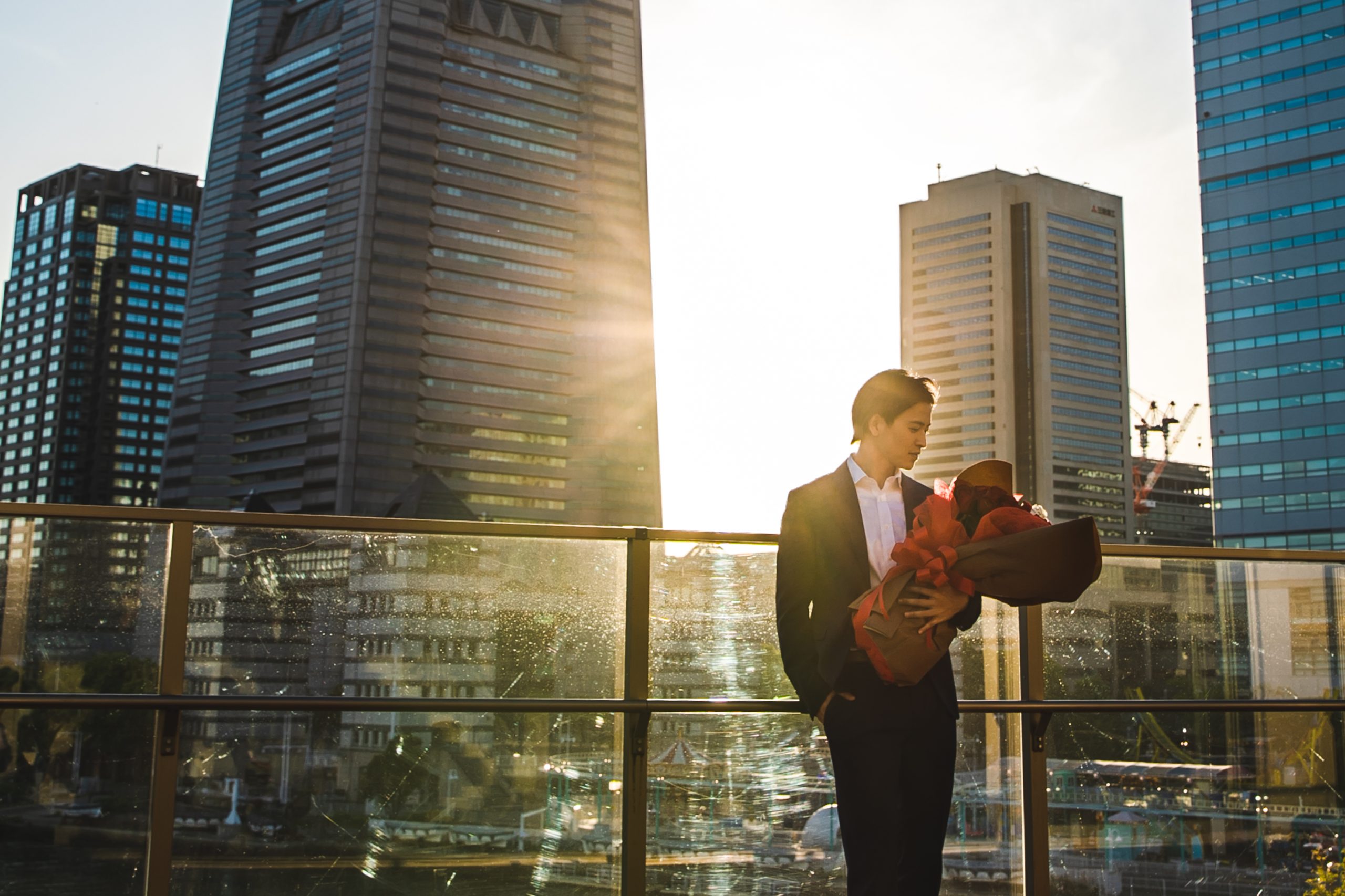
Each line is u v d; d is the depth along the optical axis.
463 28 166.25
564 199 168.75
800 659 2.81
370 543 2.97
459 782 2.95
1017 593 2.60
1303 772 3.70
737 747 3.15
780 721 3.20
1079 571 2.56
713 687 3.18
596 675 3.09
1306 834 3.65
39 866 2.67
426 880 2.91
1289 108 167.00
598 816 3.04
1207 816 3.59
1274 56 169.00
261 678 2.86
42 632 2.73
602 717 3.07
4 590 2.72
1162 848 3.52
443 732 2.96
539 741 3.02
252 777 2.82
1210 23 175.25
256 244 168.88
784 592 2.85
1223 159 171.75
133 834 2.74
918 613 2.61
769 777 3.16
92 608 2.77
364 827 2.88
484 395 159.75
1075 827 3.46
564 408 163.25
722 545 3.22
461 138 164.00
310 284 161.12
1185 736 3.61
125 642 2.78
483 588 3.03
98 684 2.75
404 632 2.96
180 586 2.82
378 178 158.50
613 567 3.13
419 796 2.92
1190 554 3.71
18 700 2.65
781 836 3.15
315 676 2.89
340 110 163.38
